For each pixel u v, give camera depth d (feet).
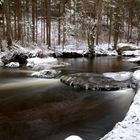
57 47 121.70
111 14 143.23
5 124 28.89
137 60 92.68
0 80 54.90
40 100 38.88
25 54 84.89
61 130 27.35
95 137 25.62
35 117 31.22
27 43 108.58
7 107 35.27
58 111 33.55
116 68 75.00
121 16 142.92
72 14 157.58
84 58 108.17
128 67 77.87
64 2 139.44
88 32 129.80
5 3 94.12
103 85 45.19
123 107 35.27
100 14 146.41
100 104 36.91
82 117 31.45
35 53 89.97
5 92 44.06
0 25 112.98
